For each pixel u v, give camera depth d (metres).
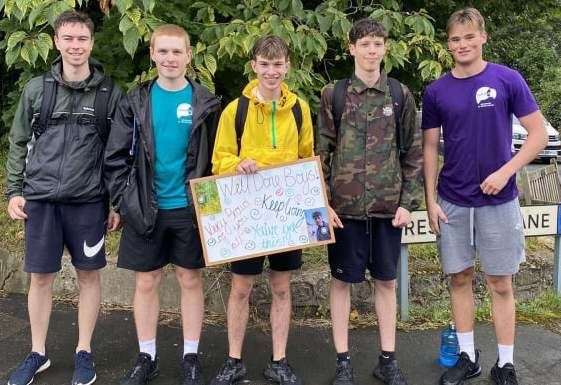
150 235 3.14
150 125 3.06
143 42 4.57
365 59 3.04
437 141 3.33
